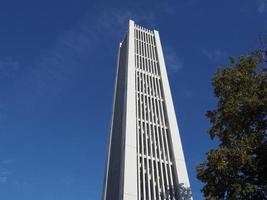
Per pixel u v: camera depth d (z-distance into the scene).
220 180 29.45
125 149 56.75
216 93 35.38
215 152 30.61
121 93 74.69
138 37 88.19
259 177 28.20
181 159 59.34
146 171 56.44
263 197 27.23
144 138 61.91
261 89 32.47
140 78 74.38
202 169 31.48
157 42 87.81
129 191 50.47
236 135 31.95
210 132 34.12
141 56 81.38
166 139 63.03
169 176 57.00
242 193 27.59
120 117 68.94
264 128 30.39
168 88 74.19
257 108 30.52
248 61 35.03
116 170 58.81
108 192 59.06
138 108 67.19
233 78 34.50
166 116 67.69
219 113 34.41
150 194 53.38
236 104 31.95
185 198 52.78
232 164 29.22
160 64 80.25
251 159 28.64
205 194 30.34
